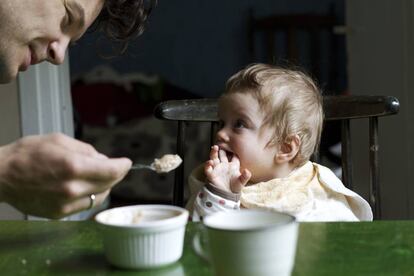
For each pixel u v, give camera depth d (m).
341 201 1.52
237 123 1.53
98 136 4.72
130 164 0.94
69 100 2.90
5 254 0.95
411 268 0.85
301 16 5.09
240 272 0.70
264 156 1.52
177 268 0.86
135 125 4.72
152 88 4.95
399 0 2.64
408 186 2.63
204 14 5.29
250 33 5.19
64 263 0.90
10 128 2.72
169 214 0.90
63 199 0.91
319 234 1.03
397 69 2.67
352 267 0.85
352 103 1.58
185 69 5.32
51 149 0.90
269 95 1.51
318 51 5.11
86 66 5.17
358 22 2.94
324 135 3.72
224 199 1.33
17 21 1.20
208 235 0.72
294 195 1.47
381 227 1.07
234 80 1.59
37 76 2.69
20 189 0.92
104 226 0.86
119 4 1.47
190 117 1.61
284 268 0.71
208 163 1.39
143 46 5.29
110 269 0.87
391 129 2.71
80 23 1.29
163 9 5.29
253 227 0.72
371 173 1.55
